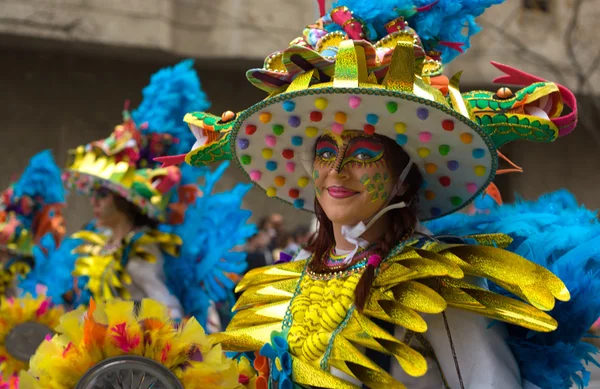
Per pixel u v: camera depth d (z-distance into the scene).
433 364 1.79
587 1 9.16
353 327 1.78
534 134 1.81
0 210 5.19
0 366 3.10
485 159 1.83
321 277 1.92
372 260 1.81
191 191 3.96
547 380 1.87
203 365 1.79
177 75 3.96
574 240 1.99
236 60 10.38
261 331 1.97
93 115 11.12
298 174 2.10
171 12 10.12
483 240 1.92
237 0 10.31
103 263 3.74
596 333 2.32
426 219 2.10
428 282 1.80
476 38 9.19
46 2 9.73
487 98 1.81
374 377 1.72
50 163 5.35
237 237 3.91
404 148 1.88
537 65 8.80
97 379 1.74
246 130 1.95
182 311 3.71
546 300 1.69
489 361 1.75
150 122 3.86
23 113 10.95
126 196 3.73
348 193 1.85
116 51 10.30
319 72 1.78
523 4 9.21
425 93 1.68
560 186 10.48
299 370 1.79
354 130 1.84
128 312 1.81
